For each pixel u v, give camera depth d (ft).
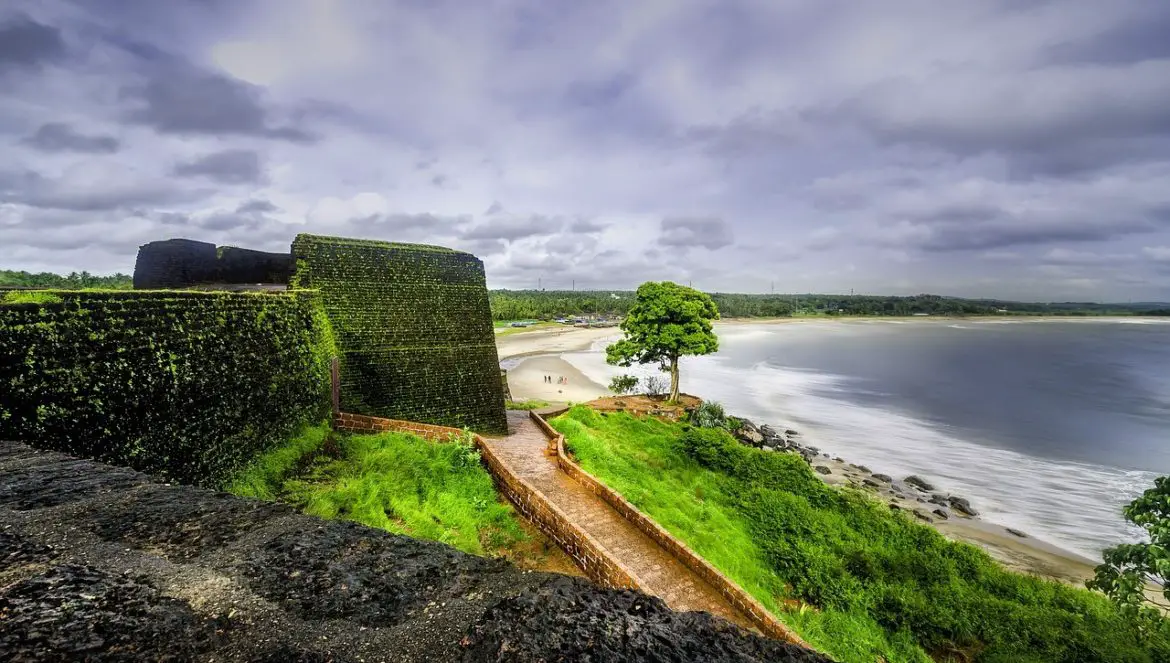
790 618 41.88
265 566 9.23
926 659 39.78
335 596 8.39
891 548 55.67
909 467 99.45
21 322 20.85
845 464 100.01
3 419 19.47
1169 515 32.27
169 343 29.58
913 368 224.33
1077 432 123.95
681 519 51.24
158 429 27.73
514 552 33.40
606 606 8.41
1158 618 42.93
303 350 48.39
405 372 65.26
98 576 8.66
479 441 47.91
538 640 7.32
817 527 58.23
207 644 7.11
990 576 51.93
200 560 9.39
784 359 252.62
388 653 7.06
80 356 23.40
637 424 86.28
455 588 8.78
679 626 8.07
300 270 61.77
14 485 12.78
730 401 153.89
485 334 73.61
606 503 43.52
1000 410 146.10
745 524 58.90
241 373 36.68
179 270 68.39
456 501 37.93
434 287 71.00
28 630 7.07
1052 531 73.15
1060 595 49.32
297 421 44.96
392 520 33.81
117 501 11.89
